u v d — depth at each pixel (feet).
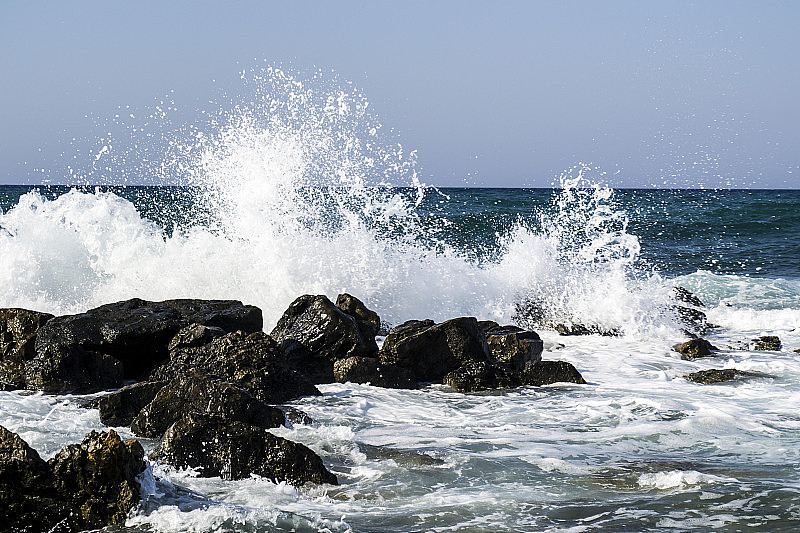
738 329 51.83
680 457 24.57
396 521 19.10
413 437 26.40
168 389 26.37
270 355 31.17
